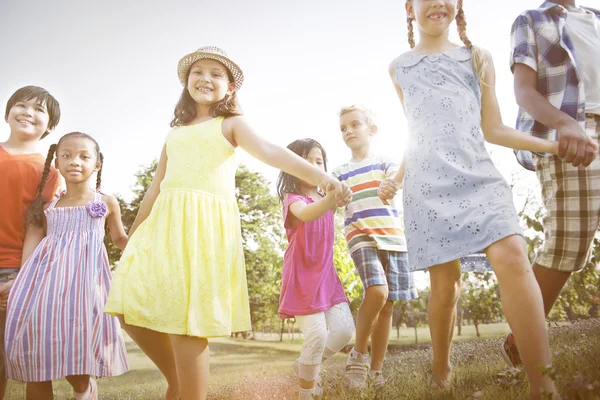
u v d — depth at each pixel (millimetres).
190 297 2189
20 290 3014
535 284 1928
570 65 2684
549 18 2771
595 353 2498
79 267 3117
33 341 2906
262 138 2434
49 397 3031
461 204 2197
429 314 2506
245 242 24438
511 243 1987
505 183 2229
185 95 2717
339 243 9180
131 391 6125
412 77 2613
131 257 2305
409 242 2383
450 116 2389
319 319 2898
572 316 7762
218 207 2402
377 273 3578
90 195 3402
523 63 2686
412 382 2834
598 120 2670
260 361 15664
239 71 2664
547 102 2506
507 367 2744
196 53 2588
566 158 2309
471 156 2285
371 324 3500
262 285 23703
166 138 2627
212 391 4918
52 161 3609
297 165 2330
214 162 2439
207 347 2254
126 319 2170
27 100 3463
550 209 2715
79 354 2930
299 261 3006
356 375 3389
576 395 1665
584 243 2613
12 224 3270
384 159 4070
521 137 2424
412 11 2900
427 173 2348
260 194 25141
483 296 10977
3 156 3346
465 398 2057
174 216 2328
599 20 2896
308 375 2854
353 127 4172
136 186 22703
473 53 2520
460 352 4531
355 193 3908
